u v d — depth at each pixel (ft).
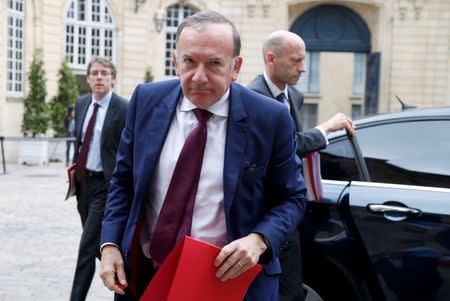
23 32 79.56
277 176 8.97
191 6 96.84
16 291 21.39
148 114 8.96
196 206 8.63
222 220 8.68
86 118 18.88
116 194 9.25
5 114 75.87
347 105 128.57
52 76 83.92
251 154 8.69
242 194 8.61
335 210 13.60
